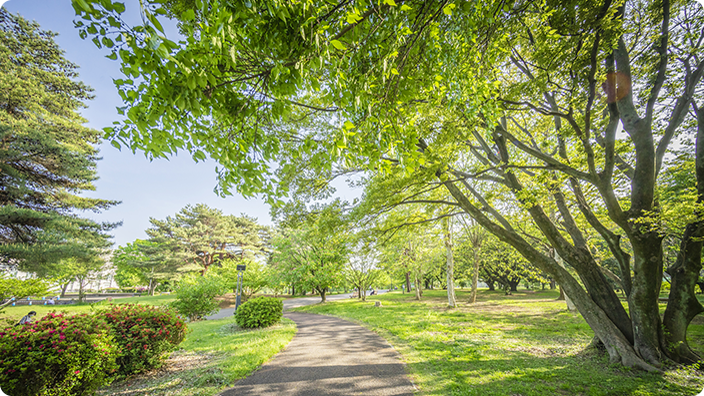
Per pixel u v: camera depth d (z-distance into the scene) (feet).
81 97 63.93
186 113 9.07
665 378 17.76
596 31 15.42
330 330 34.24
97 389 16.01
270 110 10.37
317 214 31.37
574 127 20.10
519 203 25.70
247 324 36.68
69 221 51.44
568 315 43.16
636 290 21.45
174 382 17.15
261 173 11.48
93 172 57.41
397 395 15.06
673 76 21.52
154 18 5.57
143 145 9.02
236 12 6.28
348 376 17.75
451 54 11.05
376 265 84.28
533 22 16.48
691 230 21.58
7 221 45.01
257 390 15.76
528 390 15.81
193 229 117.08
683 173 30.68
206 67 7.22
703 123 22.09
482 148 27.94
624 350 20.25
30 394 12.50
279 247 79.82
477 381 16.97
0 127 42.47
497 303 64.28
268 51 7.70
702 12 18.99
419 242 75.97
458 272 101.40
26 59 55.98
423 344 26.04
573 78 17.95
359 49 9.30
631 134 21.50
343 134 8.99
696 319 35.70
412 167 10.53
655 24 19.29
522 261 69.97
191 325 43.14
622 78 21.13
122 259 114.42
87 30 6.06
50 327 14.58
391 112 10.61
